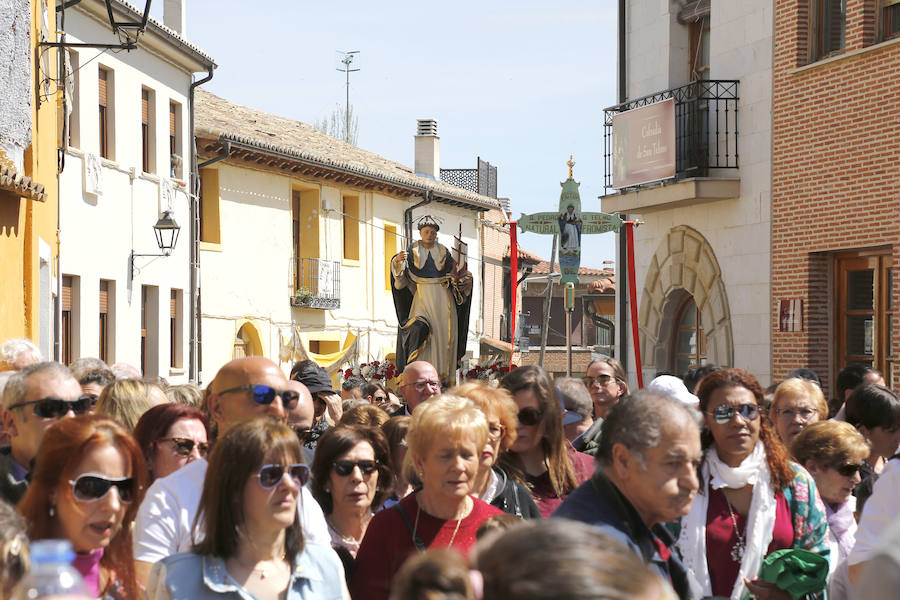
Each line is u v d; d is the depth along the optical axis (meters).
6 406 5.45
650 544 4.07
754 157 16.81
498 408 5.61
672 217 18.86
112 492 4.28
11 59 12.38
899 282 14.24
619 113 19.14
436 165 40.91
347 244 32.78
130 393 6.19
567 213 15.25
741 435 5.14
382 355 34.06
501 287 43.91
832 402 9.74
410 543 4.94
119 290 21.52
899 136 14.23
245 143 26.64
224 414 5.44
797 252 15.98
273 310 28.88
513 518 4.64
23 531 3.46
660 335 19.33
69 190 19.48
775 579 4.92
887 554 1.91
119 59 21.52
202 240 26.78
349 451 5.71
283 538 4.30
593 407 8.70
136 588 4.43
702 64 18.59
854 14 14.95
